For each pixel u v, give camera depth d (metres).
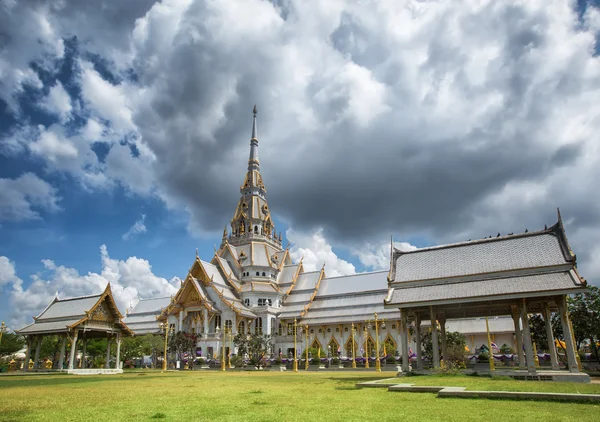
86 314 55.00
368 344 86.56
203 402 19.06
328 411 15.92
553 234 38.38
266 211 123.81
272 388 27.42
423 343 63.16
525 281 35.41
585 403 17.88
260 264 108.12
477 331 80.25
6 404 18.48
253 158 130.50
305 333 93.62
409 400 19.31
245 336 82.25
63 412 15.91
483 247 41.06
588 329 46.59
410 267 42.94
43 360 91.62
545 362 57.44
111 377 43.84
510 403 17.98
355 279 100.62
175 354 89.88
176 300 96.81
